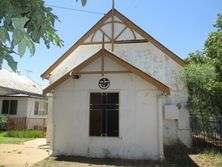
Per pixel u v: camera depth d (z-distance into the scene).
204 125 16.56
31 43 2.18
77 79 12.34
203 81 14.71
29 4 2.51
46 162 10.61
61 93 12.42
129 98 11.82
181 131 14.49
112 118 11.90
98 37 15.71
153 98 11.66
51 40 2.88
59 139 12.12
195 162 11.05
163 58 14.98
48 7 2.74
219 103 15.88
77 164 10.30
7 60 2.27
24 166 9.86
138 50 15.23
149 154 11.34
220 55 16.67
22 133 20.70
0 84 27.44
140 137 11.51
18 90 28.27
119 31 15.53
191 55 22.08
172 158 11.70
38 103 28.22
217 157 11.98
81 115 12.12
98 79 12.18
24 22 2.15
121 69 11.91
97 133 11.90
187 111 14.60
